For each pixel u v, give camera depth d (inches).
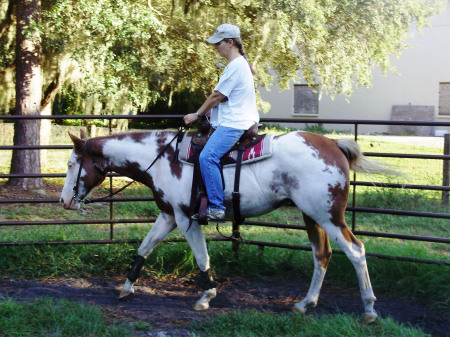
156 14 424.8
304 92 896.9
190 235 174.6
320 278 172.9
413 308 176.6
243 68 162.2
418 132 820.0
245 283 201.6
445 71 821.9
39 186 395.9
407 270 192.7
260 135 166.1
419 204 319.9
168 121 838.5
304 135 165.2
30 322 155.0
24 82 390.0
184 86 492.4
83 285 199.2
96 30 365.1
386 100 854.5
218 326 154.8
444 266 188.9
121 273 211.9
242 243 217.8
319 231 173.9
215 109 168.4
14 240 225.3
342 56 459.5
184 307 177.5
